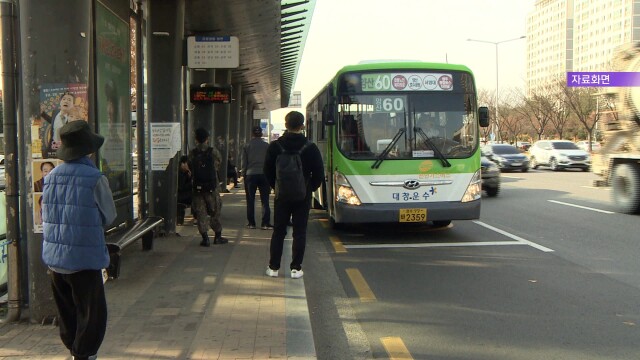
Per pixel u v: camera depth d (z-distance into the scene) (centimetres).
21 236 510
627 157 1259
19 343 445
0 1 486
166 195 961
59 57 475
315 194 1392
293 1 1325
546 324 518
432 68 948
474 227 1101
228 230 1039
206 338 455
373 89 938
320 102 1252
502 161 2992
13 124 498
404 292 639
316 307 587
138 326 487
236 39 1107
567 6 11494
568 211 1329
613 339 477
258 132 1063
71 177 358
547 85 5797
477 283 671
